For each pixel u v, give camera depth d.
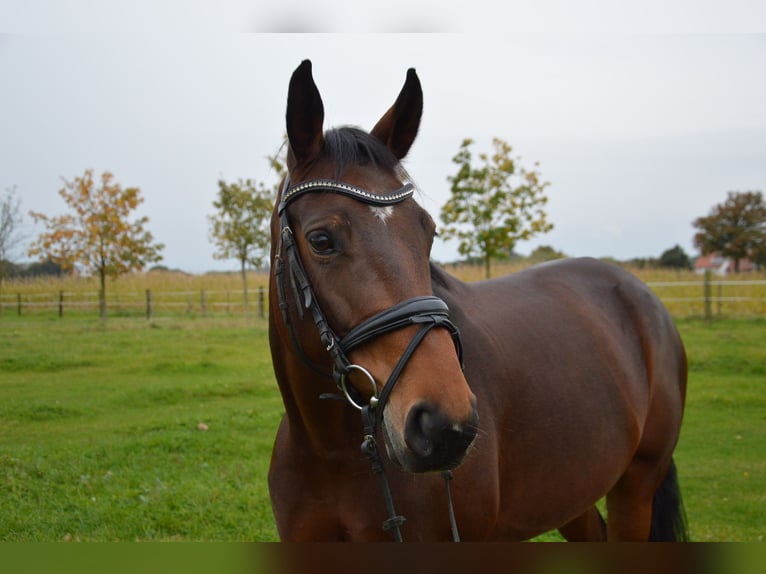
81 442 5.76
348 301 1.78
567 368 2.69
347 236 1.79
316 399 2.05
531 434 2.43
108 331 13.26
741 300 16.14
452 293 2.49
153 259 14.31
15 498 4.30
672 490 3.27
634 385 3.02
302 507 2.22
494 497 2.21
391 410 1.67
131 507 4.29
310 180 1.90
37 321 15.43
